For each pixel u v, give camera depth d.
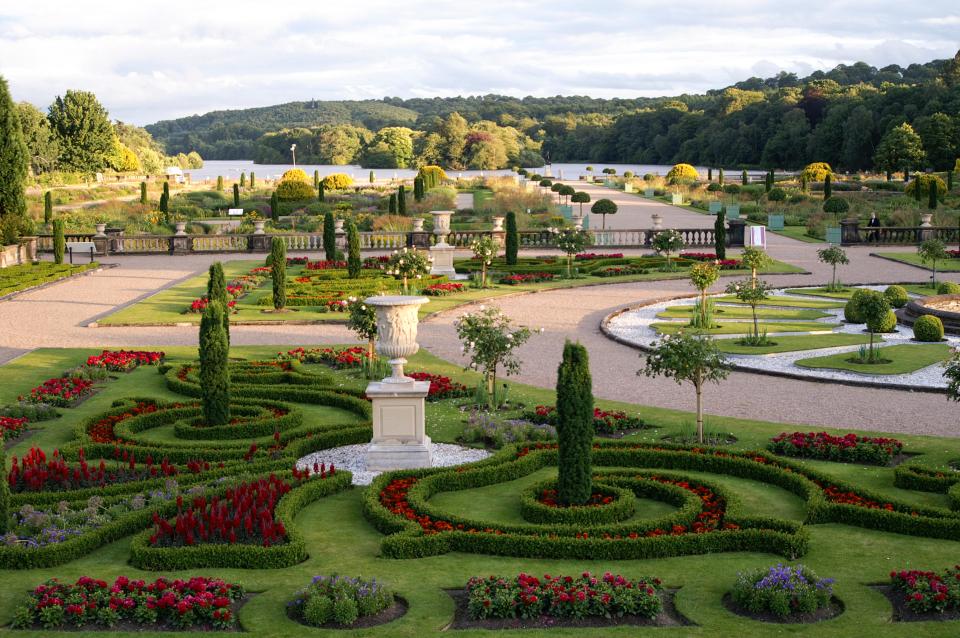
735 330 29.53
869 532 13.04
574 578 11.13
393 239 52.47
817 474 14.84
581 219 59.81
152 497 13.68
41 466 14.99
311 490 14.42
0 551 11.58
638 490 14.73
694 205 79.00
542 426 18.84
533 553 12.07
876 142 118.06
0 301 35.69
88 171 108.94
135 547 11.69
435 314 32.81
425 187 91.94
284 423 18.73
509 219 43.41
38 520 12.64
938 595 10.21
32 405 20.00
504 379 23.34
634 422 18.78
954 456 16.45
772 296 36.16
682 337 17.30
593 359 25.59
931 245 37.31
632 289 38.94
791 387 22.36
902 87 118.19
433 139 169.75
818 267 44.19
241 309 33.28
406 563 11.87
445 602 10.57
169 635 9.73
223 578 11.30
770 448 17.12
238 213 66.44
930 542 12.60
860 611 10.30
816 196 80.25
